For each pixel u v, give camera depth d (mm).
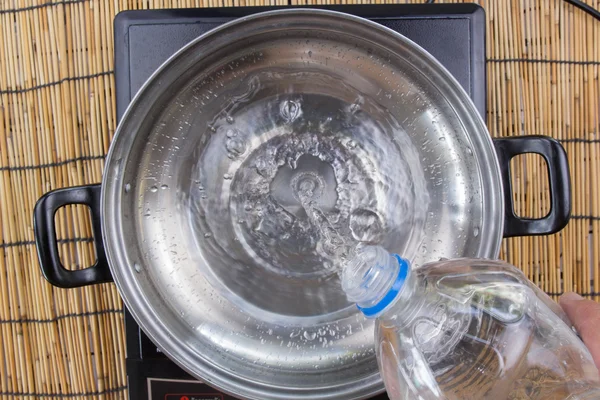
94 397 800
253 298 663
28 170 804
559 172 618
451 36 671
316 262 673
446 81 578
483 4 785
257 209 686
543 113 792
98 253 623
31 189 804
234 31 569
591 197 795
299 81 667
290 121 690
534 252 794
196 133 658
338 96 673
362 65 630
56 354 804
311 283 669
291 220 684
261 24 568
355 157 683
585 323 546
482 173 578
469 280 538
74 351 801
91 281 622
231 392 568
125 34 670
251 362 615
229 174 684
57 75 797
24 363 808
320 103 682
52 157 800
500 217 561
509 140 626
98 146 794
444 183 627
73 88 794
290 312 659
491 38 787
